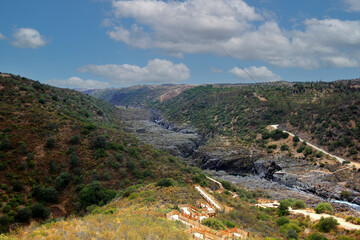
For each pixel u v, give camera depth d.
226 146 143.00
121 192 60.06
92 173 67.44
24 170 61.94
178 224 31.47
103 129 87.50
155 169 76.19
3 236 28.58
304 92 172.88
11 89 95.81
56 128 77.38
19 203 55.03
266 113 159.25
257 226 44.97
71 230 28.09
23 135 70.44
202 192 58.97
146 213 35.72
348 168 97.25
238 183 101.62
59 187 61.81
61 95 136.00
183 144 156.75
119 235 25.52
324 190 89.12
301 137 127.94
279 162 114.12
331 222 49.62
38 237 26.72
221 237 28.94
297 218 56.25
